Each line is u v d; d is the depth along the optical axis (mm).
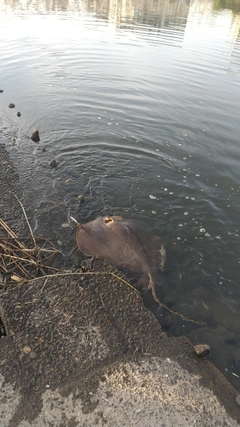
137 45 5270
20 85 3529
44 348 1129
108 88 3602
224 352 1226
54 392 1011
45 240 1612
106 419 956
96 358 1114
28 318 1221
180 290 1462
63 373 1063
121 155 2426
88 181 2117
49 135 2621
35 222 1729
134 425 947
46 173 2152
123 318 1267
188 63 4570
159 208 1940
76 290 1349
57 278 1399
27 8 8227
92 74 3965
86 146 2496
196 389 1057
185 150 2555
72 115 2967
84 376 1059
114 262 1492
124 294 1362
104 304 1310
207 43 5711
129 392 1022
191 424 967
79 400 994
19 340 1146
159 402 1007
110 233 1562
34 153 2363
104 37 5645
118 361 1109
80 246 1539
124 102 3297
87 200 1950
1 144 2428
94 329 1207
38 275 1421
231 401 1049
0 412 955
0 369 1062
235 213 1946
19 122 2797
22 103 3137
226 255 1662
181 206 1971
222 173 2314
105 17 7723
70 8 8922
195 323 1325
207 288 1483
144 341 1190
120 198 1996
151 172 2262
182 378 1081
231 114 3195
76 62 4340
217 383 1096
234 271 1581
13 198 1885
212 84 3904
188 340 1233
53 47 4895
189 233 1776
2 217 1731
